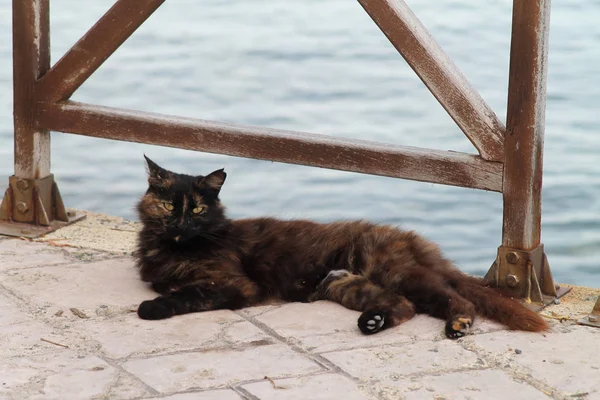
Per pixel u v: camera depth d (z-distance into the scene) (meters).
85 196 13.99
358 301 6.89
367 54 20.30
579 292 7.50
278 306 7.05
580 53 19.72
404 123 16.59
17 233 8.72
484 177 7.16
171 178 7.26
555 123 16.70
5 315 6.70
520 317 6.55
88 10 22.53
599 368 5.93
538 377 5.78
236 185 14.80
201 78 18.69
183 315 6.77
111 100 17.38
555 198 14.13
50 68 8.66
